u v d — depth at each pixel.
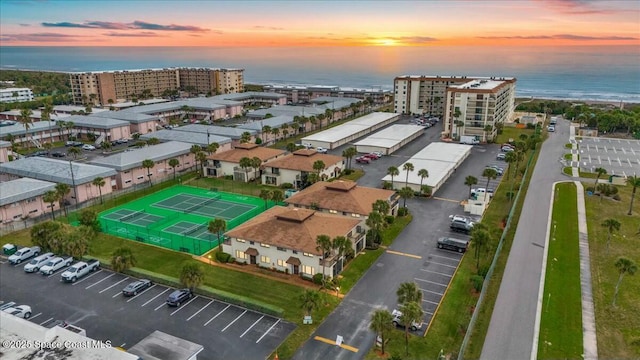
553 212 84.88
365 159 121.44
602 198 93.50
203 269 59.31
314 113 177.50
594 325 49.94
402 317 43.72
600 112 189.62
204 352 45.31
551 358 44.25
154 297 56.22
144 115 168.25
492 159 126.38
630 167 118.19
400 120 191.62
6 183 85.62
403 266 63.75
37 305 54.34
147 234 75.81
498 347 45.81
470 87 155.12
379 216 66.62
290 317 51.62
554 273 61.41
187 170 117.81
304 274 61.06
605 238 73.62
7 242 73.06
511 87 187.62
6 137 134.25
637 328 49.44
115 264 58.12
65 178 92.06
